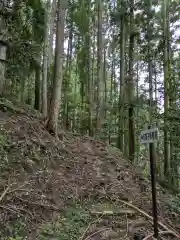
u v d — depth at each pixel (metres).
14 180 4.86
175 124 8.87
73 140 8.52
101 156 7.96
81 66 18.09
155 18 12.66
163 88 11.93
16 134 6.28
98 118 11.86
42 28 11.31
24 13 7.21
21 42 8.13
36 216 4.27
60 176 5.75
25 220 4.06
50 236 3.91
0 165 5.04
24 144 6.00
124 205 5.38
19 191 4.64
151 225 4.77
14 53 8.24
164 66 11.43
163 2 12.57
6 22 7.19
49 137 7.16
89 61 15.44
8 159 5.34
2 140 5.65
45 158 6.05
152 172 4.36
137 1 11.30
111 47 20.11
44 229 4.04
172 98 9.73
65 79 17.73
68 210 4.74
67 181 5.68
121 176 6.88
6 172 4.98
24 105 10.10
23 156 5.64
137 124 11.88
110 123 12.22
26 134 6.48
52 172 5.74
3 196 4.26
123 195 5.84
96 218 4.68
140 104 10.95
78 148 7.85
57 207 4.71
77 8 16.38
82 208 4.94
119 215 4.90
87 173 6.39
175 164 9.88
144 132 4.59
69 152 7.14
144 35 11.62
